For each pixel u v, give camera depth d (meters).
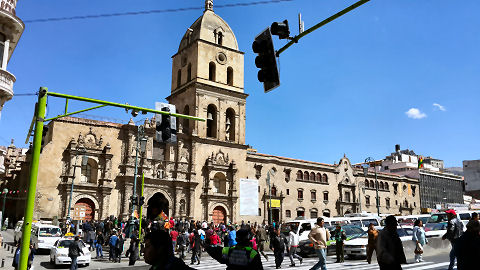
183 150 57.16
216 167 58.81
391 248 9.56
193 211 55.66
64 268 25.38
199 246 25.92
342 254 22.59
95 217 49.31
